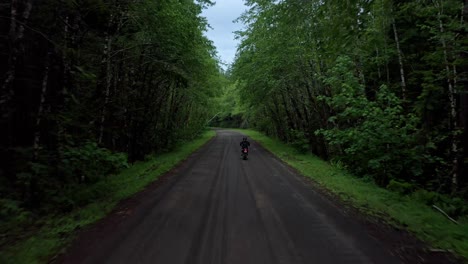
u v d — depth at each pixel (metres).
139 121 17.20
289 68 19.70
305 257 4.03
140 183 9.73
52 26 7.98
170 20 12.91
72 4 8.03
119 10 10.62
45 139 8.54
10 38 7.05
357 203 7.27
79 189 8.33
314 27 9.72
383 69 15.09
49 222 5.71
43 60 8.83
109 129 12.75
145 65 16.61
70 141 8.20
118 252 4.18
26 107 8.76
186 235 4.89
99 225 5.46
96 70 11.26
